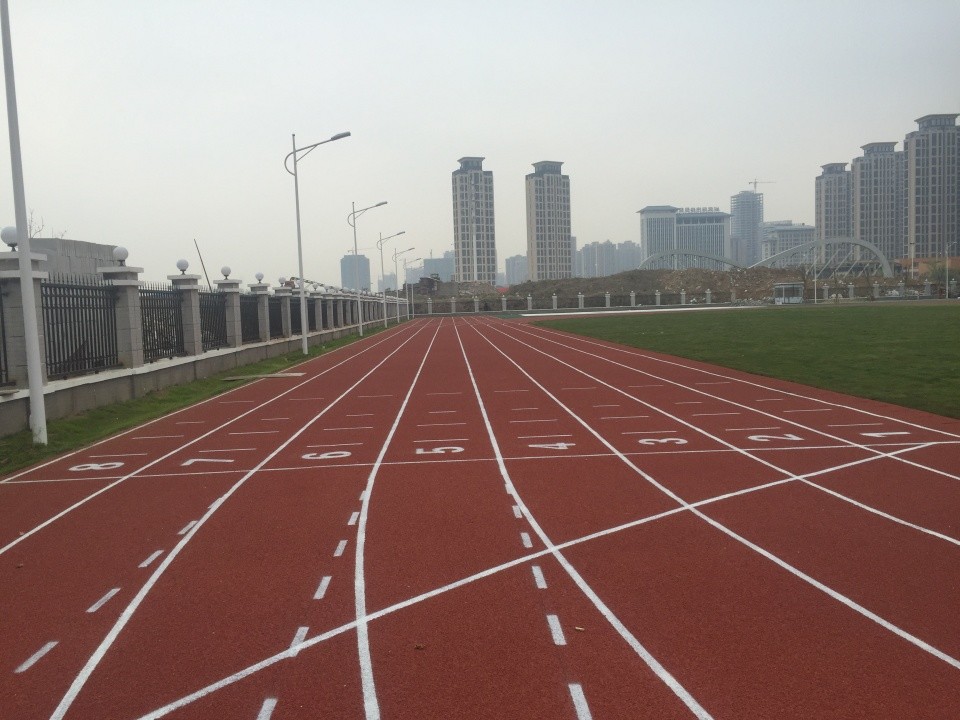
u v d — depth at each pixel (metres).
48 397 15.84
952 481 9.84
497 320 81.50
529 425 15.01
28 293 13.65
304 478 10.95
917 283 121.56
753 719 4.43
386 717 4.52
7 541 8.32
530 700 4.68
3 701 4.84
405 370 27.62
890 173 173.62
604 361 28.84
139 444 14.10
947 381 19.09
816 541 7.59
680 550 7.40
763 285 134.12
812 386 19.61
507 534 8.02
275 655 5.37
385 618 5.95
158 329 22.42
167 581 6.92
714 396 18.45
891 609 5.92
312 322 46.59
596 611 5.99
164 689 4.94
